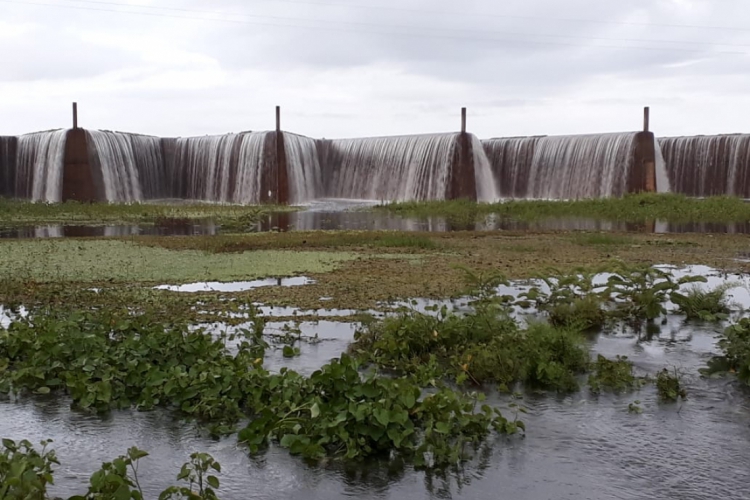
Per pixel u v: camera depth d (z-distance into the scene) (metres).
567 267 14.45
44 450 5.29
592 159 38.84
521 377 7.22
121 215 31.38
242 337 8.59
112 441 5.66
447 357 7.86
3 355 7.66
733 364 7.62
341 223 29.44
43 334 7.66
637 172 36.84
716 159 38.06
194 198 44.22
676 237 21.73
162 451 5.47
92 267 14.22
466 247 18.77
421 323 8.27
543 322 9.46
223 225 27.27
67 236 22.34
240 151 41.47
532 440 5.67
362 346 8.23
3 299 10.70
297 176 42.66
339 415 5.46
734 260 15.82
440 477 5.04
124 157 40.88
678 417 6.15
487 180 42.75
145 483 4.92
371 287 12.04
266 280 12.88
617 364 7.36
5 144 40.81
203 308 10.22
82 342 7.38
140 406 6.38
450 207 34.62
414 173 41.44
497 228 26.92
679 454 5.39
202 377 6.41
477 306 9.14
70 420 6.10
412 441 5.59
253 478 5.02
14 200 38.47
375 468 5.18
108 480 4.25
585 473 5.08
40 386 6.90
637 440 5.66
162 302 10.46
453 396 5.79
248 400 6.37
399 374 7.41
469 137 39.47
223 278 12.99
